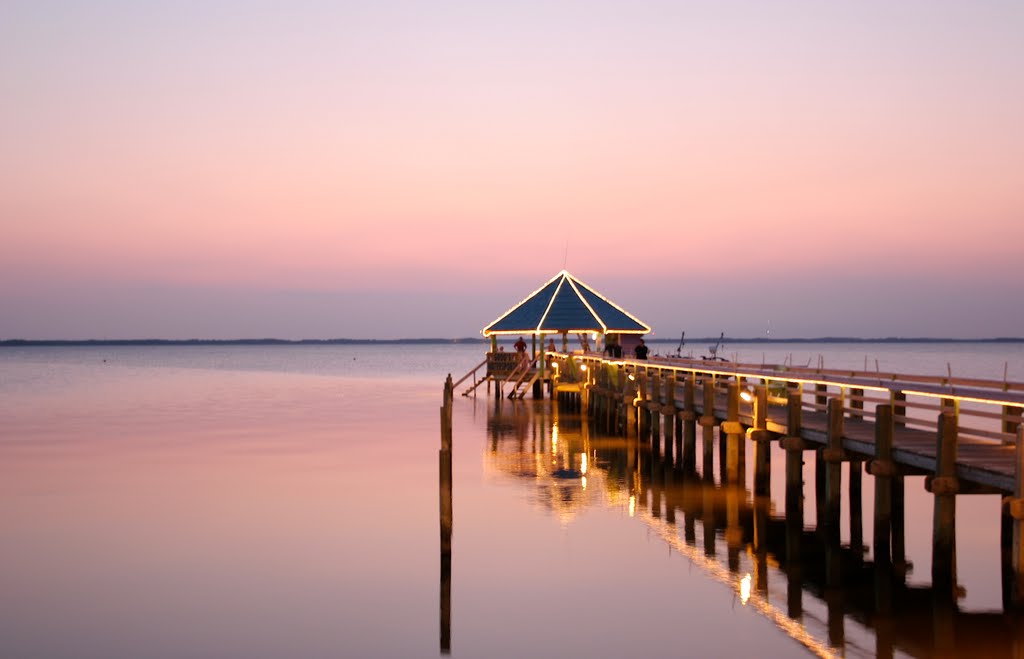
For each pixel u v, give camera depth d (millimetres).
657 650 12289
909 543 17703
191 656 12430
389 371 110062
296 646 12711
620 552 17047
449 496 16266
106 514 20766
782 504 21312
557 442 32719
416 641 12820
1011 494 13234
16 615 14016
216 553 17359
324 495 22797
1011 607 13188
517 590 14922
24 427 38812
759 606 13938
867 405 39375
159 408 48688
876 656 11828
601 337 52906
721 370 25203
